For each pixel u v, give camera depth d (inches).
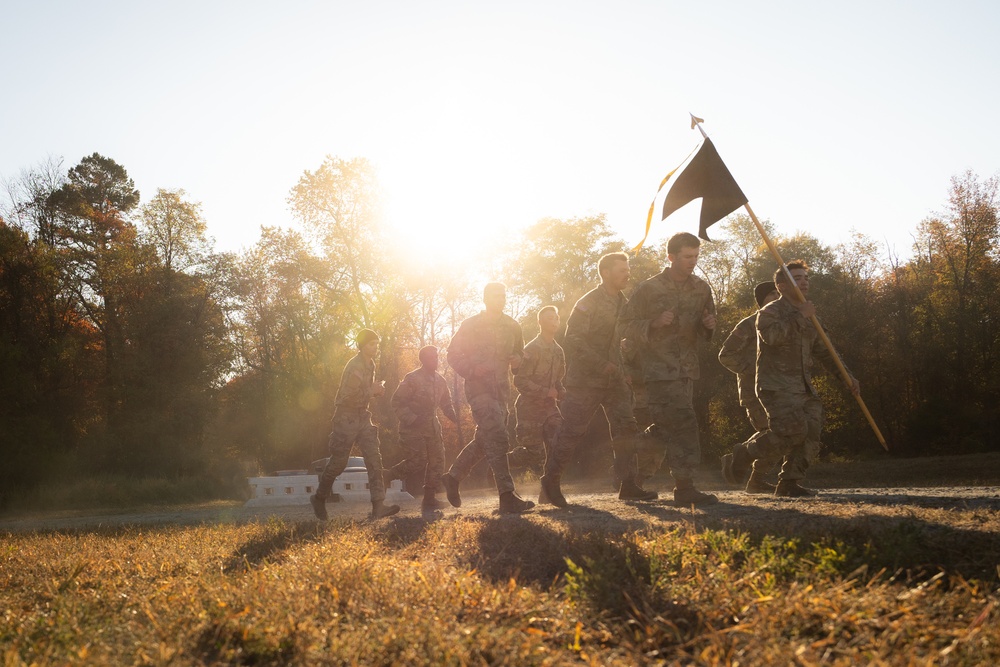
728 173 307.3
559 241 1850.4
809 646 123.3
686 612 150.1
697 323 306.0
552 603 162.6
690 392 305.9
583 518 272.4
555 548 214.8
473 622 148.1
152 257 1784.0
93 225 1845.5
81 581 228.7
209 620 155.3
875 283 1749.5
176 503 1128.2
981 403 1555.1
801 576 162.6
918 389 1648.6
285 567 213.3
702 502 299.9
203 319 1793.8
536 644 135.0
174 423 1594.5
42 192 1755.7
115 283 1723.7
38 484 1270.9
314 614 157.3
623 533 220.7
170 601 181.8
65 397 1534.2
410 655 128.3
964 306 1627.7
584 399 326.3
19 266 1515.7
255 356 2005.4
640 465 345.1
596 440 1124.5
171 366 1676.9
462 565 214.4
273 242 1792.6
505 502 327.9
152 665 131.7
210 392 1765.5
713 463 1505.9
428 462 406.9
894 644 123.5
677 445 303.4
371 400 410.6
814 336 335.0
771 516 240.1
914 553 173.9
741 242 1958.7
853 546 181.6
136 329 1662.2
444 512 373.7
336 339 1884.8
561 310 1797.5
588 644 140.4
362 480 797.2
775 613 138.9
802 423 323.3
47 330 1582.2
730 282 1967.3
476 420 335.3
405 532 291.7
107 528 499.5
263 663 135.9
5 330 1492.4
